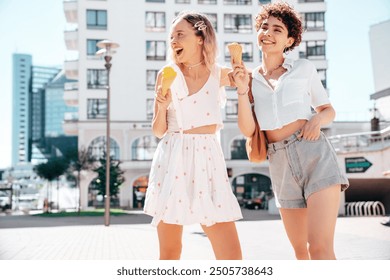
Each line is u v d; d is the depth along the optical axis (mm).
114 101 39938
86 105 39625
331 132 38500
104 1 39906
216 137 3154
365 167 20312
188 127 3049
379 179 20859
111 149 40312
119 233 13648
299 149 3012
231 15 40562
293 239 3266
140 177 40812
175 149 3012
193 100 3053
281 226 14938
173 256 3111
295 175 3053
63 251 8672
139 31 40219
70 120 40094
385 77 21062
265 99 3146
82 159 36375
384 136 19953
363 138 21578
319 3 37844
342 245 8586
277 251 8016
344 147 21359
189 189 2979
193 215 2904
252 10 40406
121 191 40344
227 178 3076
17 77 155250
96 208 40375
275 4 3273
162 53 40469
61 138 125562
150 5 40344
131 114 40062
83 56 39688
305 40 37750
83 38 39688
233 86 3207
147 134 40344
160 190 3021
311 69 3180
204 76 3129
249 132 3113
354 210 22422
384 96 20828
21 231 14672
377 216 19297
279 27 3189
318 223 2809
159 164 3070
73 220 23266
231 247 2977
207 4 40375
